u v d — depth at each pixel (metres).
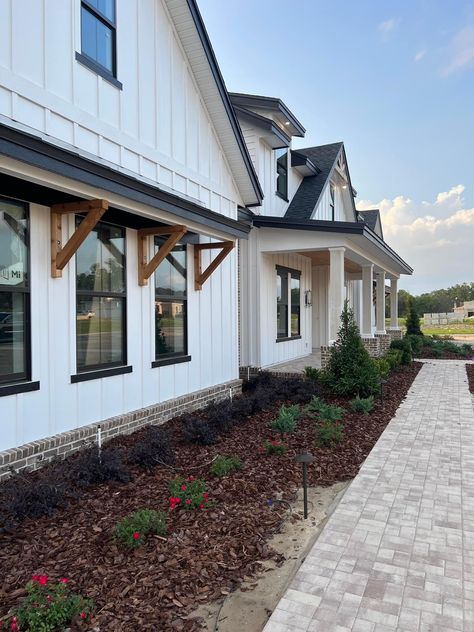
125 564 2.85
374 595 2.61
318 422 6.45
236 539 3.20
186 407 7.03
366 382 8.07
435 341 20.83
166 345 6.96
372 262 12.62
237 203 8.88
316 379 9.13
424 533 3.37
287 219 9.73
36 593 2.41
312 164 13.05
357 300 20.81
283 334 12.30
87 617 2.34
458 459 5.09
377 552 3.09
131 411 6.03
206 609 2.47
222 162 8.25
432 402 8.28
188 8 6.51
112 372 5.68
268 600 2.57
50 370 4.80
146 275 6.21
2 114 4.14
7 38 4.17
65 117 4.82
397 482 4.40
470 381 10.78
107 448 4.97
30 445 4.43
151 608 2.45
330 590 2.65
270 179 11.36
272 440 5.62
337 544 3.20
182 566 2.85
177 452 5.12
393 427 6.47
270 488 4.18
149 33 6.25
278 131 10.61
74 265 5.13
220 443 5.48
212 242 8.07
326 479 4.46
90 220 4.54
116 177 4.55
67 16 4.84
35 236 4.62
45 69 4.57
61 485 3.81
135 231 6.18
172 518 3.49
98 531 3.27
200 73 7.22
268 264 11.01
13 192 4.33
